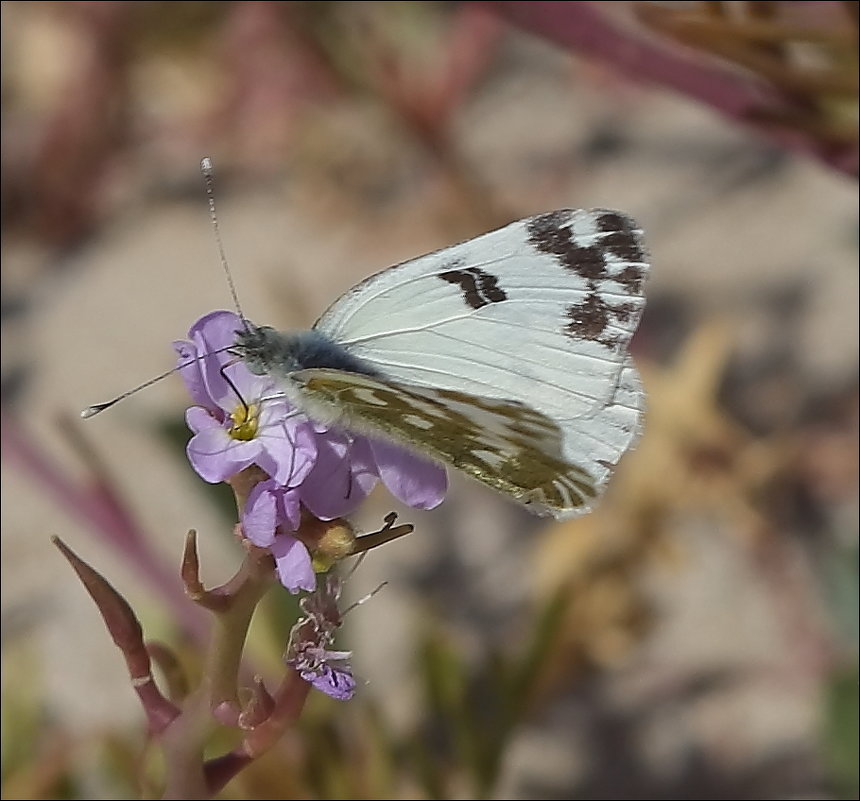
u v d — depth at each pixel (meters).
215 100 0.45
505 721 0.27
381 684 0.33
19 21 0.47
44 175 0.47
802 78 0.26
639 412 0.24
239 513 0.23
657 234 0.44
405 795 0.27
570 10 0.27
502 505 0.37
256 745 0.23
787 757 0.32
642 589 0.34
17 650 0.33
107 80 0.46
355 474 0.23
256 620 0.26
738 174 0.45
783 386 0.38
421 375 0.24
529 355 0.24
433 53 0.43
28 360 0.44
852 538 0.34
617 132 0.48
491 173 0.47
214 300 0.45
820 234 0.43
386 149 0.45
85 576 0.23
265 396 0.23
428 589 0.36
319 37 0.37
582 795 0.32
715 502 0.31
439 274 0.24
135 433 0.40
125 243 0.47
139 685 0.23
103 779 0.28
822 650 0.33
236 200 0.47
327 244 0.45
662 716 0.33
